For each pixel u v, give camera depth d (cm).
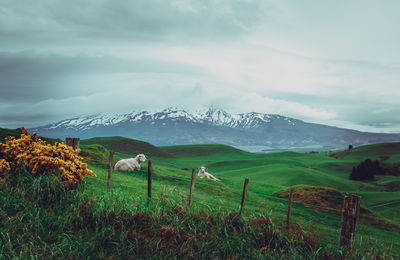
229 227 1053
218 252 903
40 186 1017
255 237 1005
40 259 730
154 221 975
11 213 897
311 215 1947
